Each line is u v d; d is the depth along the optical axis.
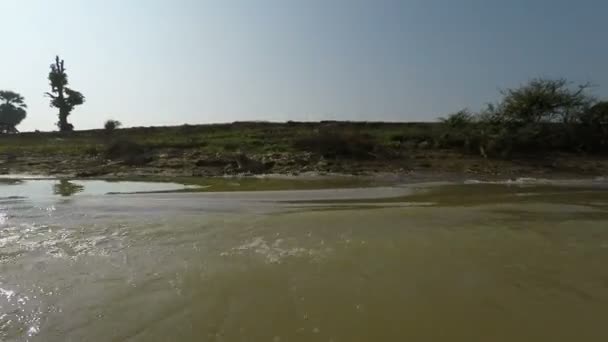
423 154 20.61
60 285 4.59
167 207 9.10
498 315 3.85
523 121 23.72
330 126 30.23
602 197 10.99
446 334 3.53
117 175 16.59
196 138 26.64
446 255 5.51
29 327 3.70
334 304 4.06
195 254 5.60
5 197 10.68
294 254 5.57
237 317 3.83
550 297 4.22
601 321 3.73
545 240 6.24
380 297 4.22
